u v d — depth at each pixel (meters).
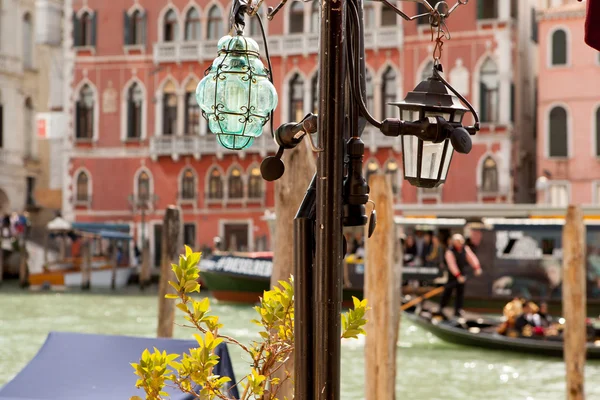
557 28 45.78
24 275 42.44
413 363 20.52
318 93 4.82
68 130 52.16
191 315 5.40
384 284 11.16
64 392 8.57
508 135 45.72
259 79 5.16
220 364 9.16
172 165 51.06
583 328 14.52
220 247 45.78
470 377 18.95
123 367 8.88
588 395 17.28
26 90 58.62
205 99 5.16
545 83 45.94
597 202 45.31
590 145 45.34
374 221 5.20
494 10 46.22
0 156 55.81
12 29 57.34
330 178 4.75
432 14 5.30
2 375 18.53
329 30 4.75
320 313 4.75
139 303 35.62
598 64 45.31
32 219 57.47
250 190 49.97
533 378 18.70
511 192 45.75
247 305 34.16
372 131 47.19
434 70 5.13
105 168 51.81
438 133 4.93
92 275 42.28
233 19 5.24
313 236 4.94
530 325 21.44
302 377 4.87
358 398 16.56
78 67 52.03
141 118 51.50
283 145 5.17
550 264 28.58
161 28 51.28
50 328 27.33
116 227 50.25
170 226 15.73
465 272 28.17
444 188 46.41
